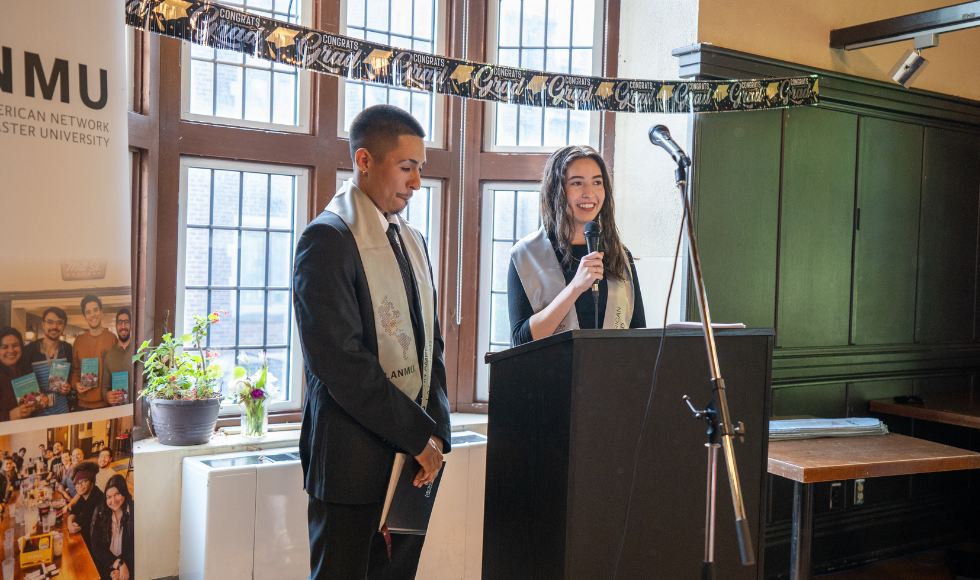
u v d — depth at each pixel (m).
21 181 1.55
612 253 2.41
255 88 3.25
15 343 1.55
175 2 2.09
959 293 4.20
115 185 1.71
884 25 3.41
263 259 3.29
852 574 3.63
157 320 3.02
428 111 3.64
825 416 3.70
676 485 1.62
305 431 2.00
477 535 3.12
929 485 3.97
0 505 1.54
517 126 3.71
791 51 3.54
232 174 3.20
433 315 2.21
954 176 4.13
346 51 2.46
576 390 1.50
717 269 3.37
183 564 2.79
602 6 3.64
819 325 3.67
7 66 1.53
